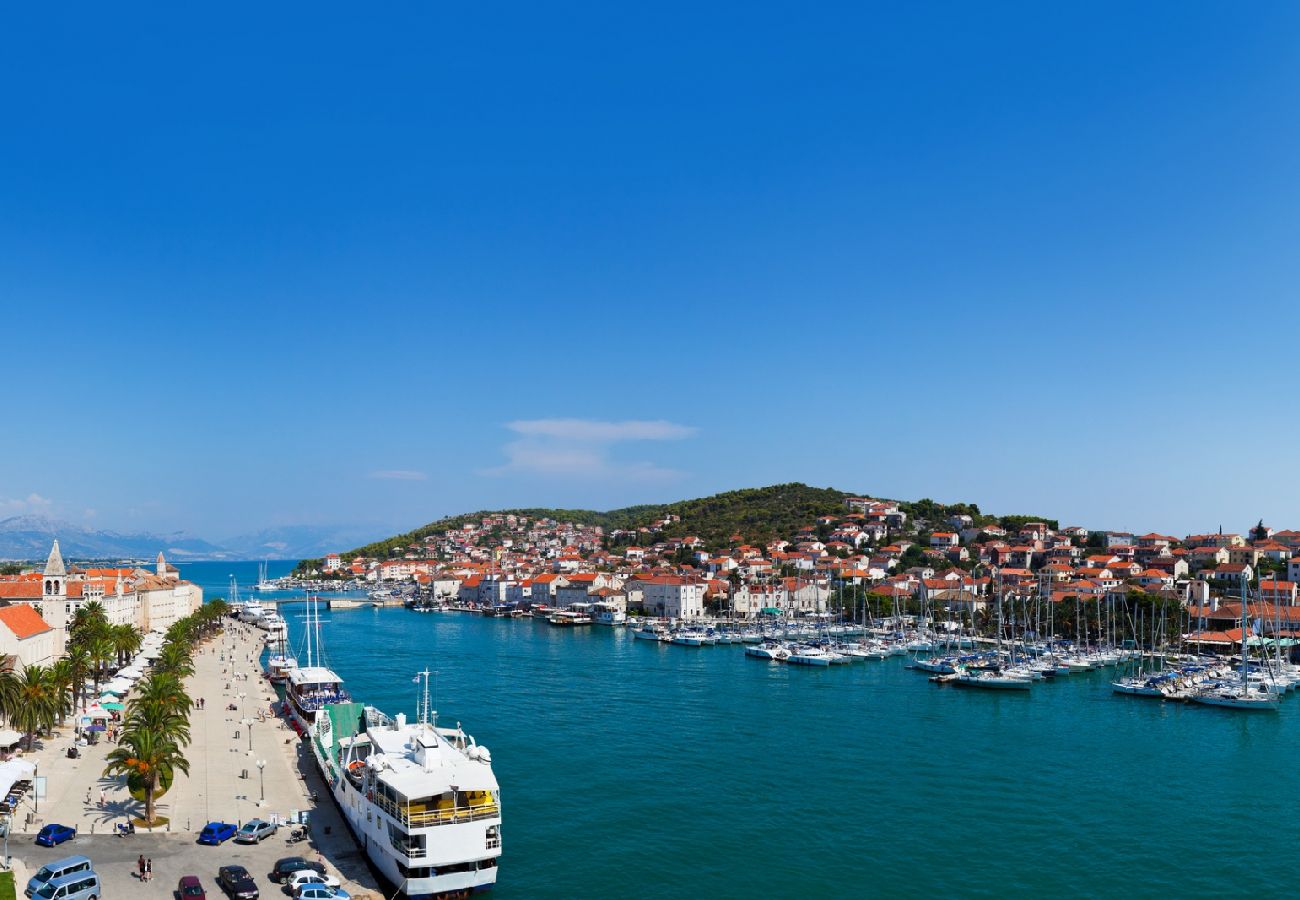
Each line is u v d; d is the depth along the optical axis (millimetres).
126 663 177375
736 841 93438
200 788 99312
